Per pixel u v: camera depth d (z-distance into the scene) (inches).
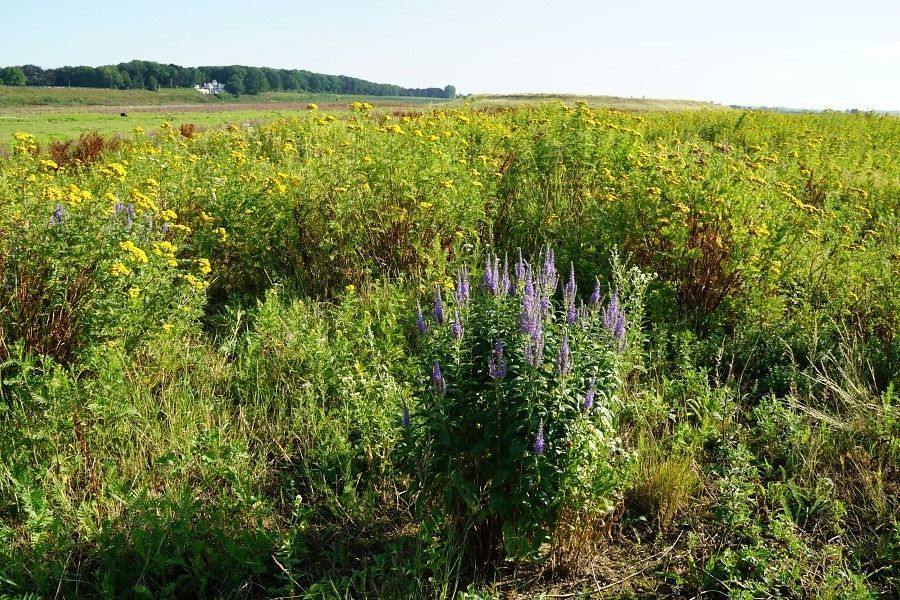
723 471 161.2
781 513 149.1
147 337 189.6
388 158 281.4
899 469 161.3
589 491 126.7
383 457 158.4
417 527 145.4
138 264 192.1
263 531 133.4
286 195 264.5
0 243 183.5
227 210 261.7
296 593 128.4
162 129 441.1
